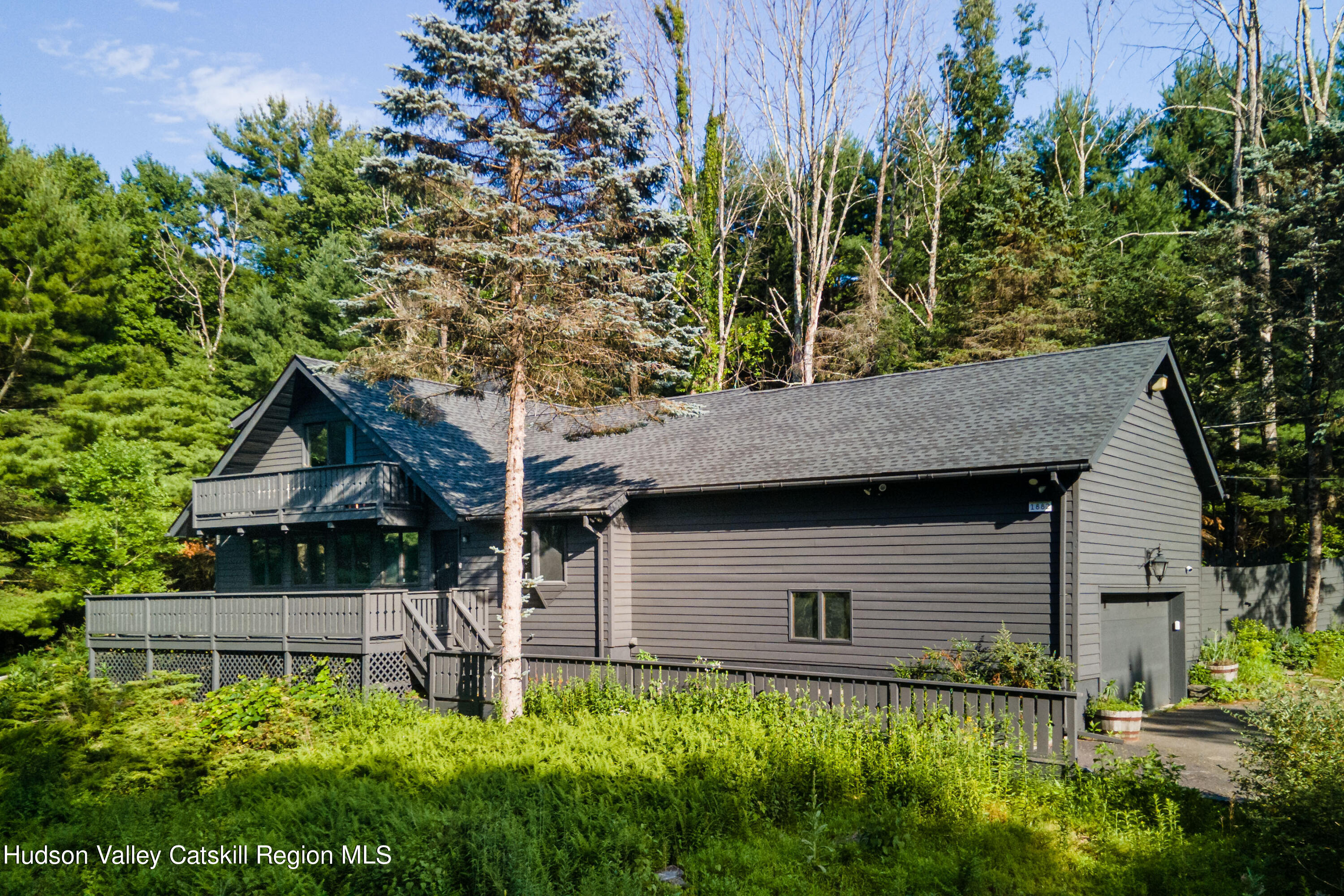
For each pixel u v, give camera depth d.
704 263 34.25
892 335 32.78
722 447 18.62
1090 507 13.88
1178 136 39.38
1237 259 24.92
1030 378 16.83
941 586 14.57
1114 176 41.75
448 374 14.62
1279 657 20.27
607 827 8.84
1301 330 22.78
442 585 20.64
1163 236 34.50
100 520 24.48
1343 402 22.73
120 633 19.88
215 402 35.41
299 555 23.14
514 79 14.11
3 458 26.72
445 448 21.80
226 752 12.35
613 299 14.33
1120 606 15.62
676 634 17.56
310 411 22.97
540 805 9.48
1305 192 22.62
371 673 16.20
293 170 52.00
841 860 8.34
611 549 17.77
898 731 10.70
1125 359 16.06
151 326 42.12
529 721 13.39
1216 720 15.33
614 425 20.42
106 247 32.03
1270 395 24.14
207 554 29.97
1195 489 19.28
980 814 8.98
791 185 35.94
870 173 43.22
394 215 44.09
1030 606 13.65
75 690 13.94
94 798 10.88
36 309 29.59
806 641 15.95
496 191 13.67
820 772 10.04
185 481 29.06
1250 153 24.16
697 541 17.39
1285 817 7.81
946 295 35.19
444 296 13.36
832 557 15.74
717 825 9.15
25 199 30.45
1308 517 24.58
